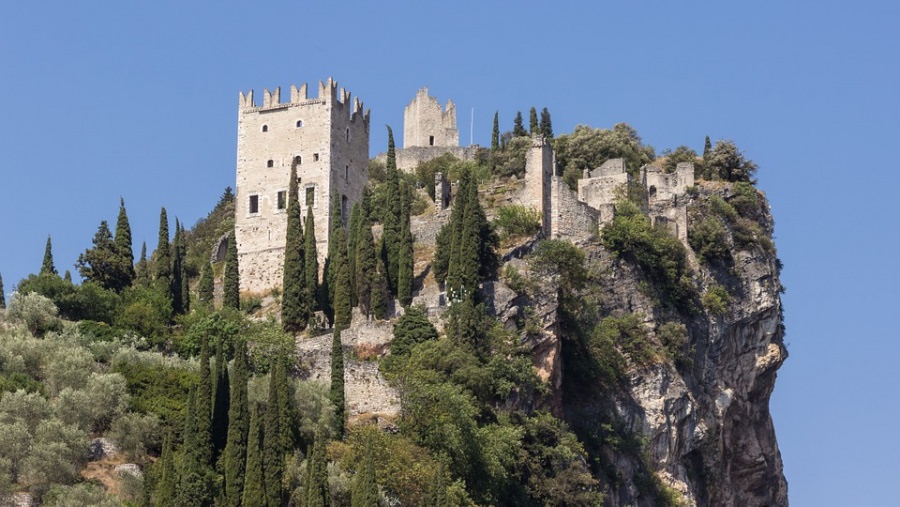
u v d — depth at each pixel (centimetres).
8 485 12169
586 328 16575
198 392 12725
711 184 19825
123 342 15188
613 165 19112
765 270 19288
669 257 17938
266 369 14838
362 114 19575
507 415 14600
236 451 12431
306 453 12900
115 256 17338
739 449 18662
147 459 13075
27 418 12938
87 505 11888
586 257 17150
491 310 15625
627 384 16675
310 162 18788
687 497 16738
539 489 14388
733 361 18638
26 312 15075
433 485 12562
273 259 18562
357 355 15300
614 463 16000
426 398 13788
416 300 16038
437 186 18288
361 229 16325
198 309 16612
